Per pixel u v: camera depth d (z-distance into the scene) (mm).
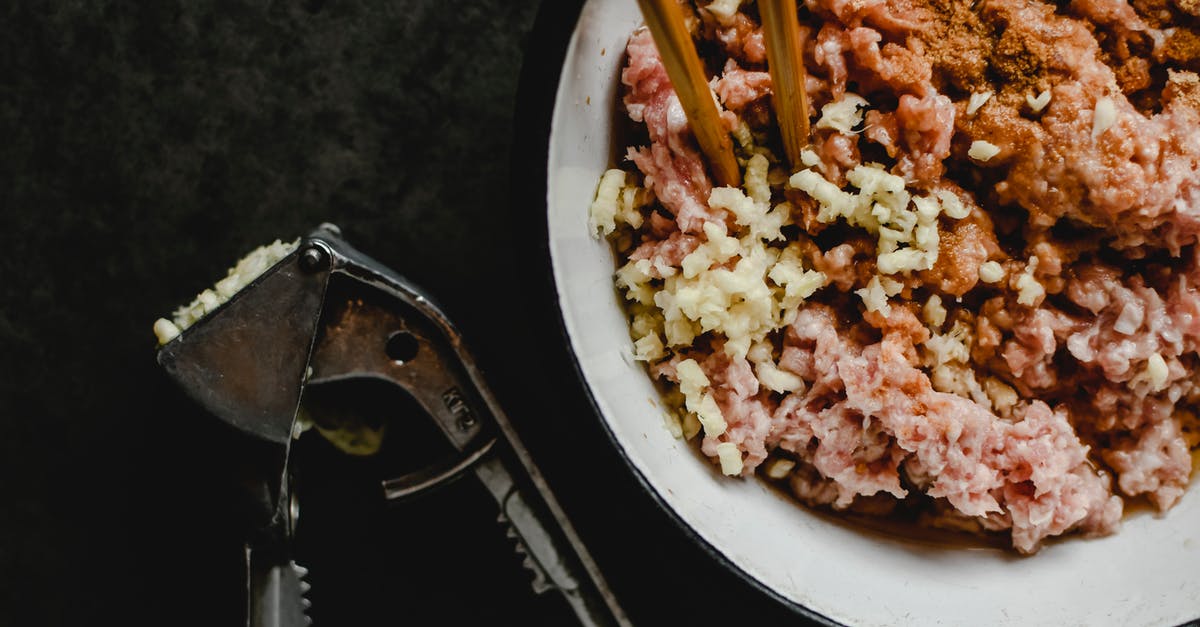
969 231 354
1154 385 356
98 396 402
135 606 400
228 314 358
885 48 348
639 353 358
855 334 358
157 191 402
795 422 357
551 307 333
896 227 351
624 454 337
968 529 370
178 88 401
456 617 401
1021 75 349
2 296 402
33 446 402
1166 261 359
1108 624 358
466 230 403
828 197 347
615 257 362
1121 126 344
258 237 402
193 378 359
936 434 347
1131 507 372
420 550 401
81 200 402
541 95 331
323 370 365
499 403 364
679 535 339
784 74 332
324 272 358
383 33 403
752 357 356
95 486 402
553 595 402
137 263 402
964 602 364
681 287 349
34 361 402
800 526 366
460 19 403
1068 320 358
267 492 364
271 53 402
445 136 403
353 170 403
